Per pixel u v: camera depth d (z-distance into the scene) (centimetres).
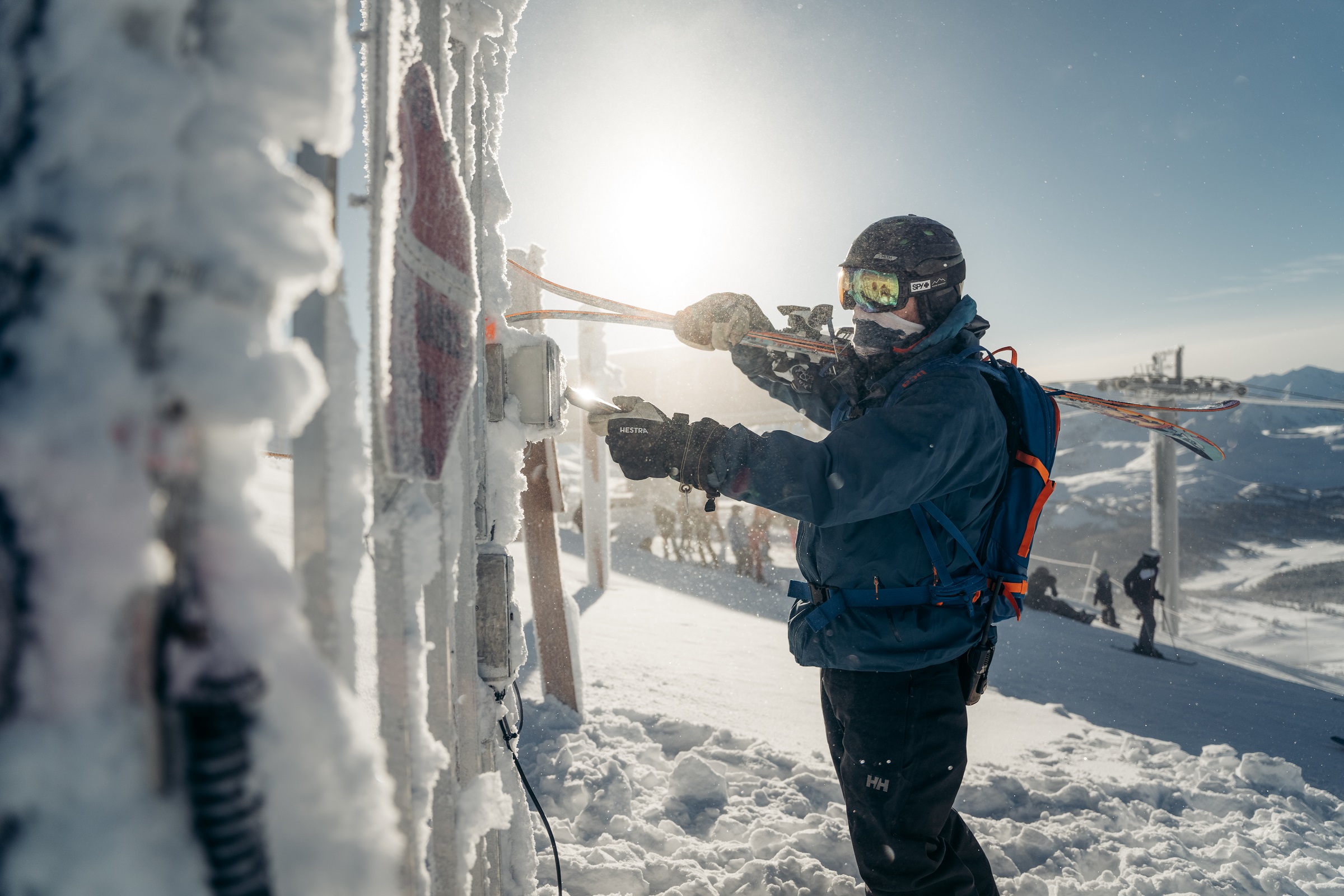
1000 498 174
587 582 981
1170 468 1805
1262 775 417
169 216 47
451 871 118
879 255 179
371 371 86
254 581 52
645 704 426
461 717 133
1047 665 885
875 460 151
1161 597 1150
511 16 172
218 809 48
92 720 45
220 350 49
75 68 46
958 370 170
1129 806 358
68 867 44
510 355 175
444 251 110
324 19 57
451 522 120
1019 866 290
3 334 46
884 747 164
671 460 153
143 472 47
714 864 255
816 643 172
